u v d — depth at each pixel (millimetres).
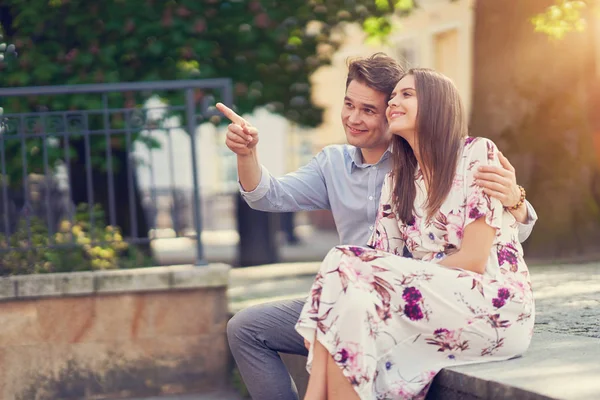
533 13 8477
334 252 3037
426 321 3064
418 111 3203
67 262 5918
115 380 5594
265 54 9016
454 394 3041
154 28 8180
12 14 8133
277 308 3533
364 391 2924
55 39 8094
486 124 8711
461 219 3193
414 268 3066
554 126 8562
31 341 5516
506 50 8633
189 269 5656
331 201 3797
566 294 5246
